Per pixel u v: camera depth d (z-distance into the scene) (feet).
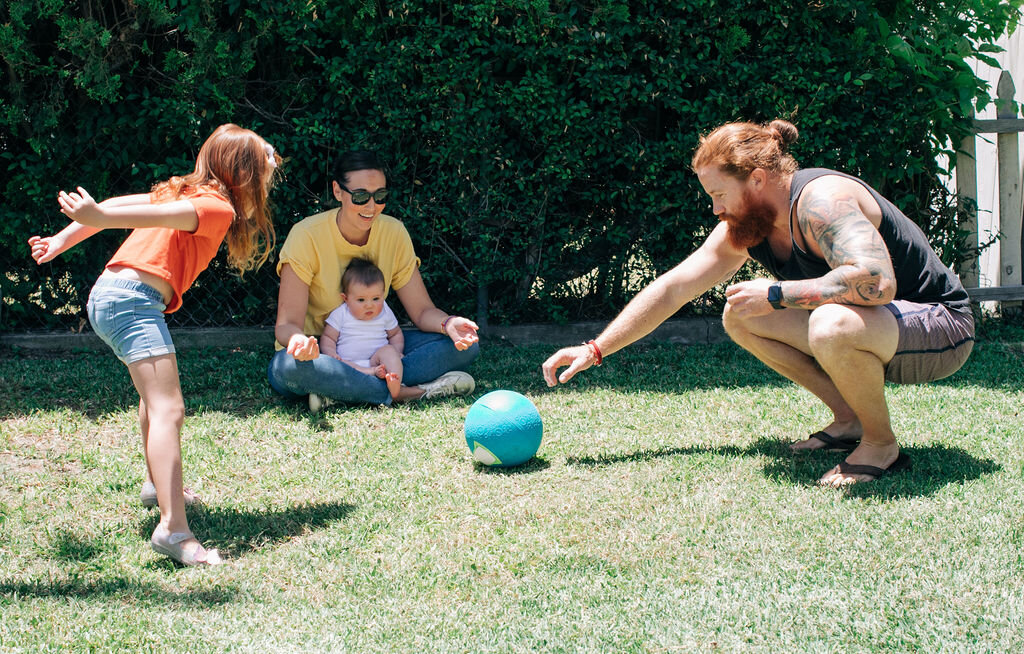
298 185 20.11
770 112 20.25
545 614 8.92
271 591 9.55
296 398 16.97
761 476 12.53
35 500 12.15
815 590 9.24
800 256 12.01
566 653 8.23
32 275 20.31
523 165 20.47
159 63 19.38
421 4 19.21
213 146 10.98
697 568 9.82
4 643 8.45
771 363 13.65
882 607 8.87
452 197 20.48
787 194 11.95
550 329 21.50
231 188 11.00
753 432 14.69
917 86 20.74
